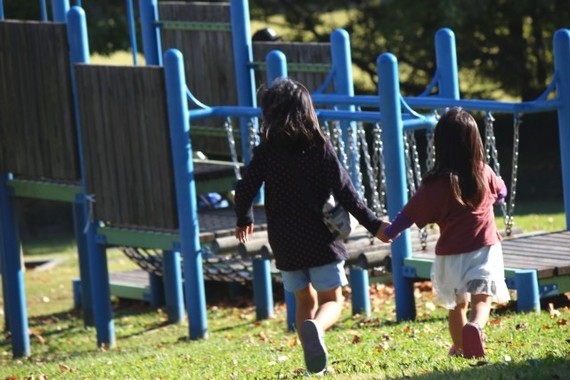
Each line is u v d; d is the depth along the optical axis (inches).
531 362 920.3
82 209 1851.6
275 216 978.1
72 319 1971.0
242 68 1764.3
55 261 2573.8
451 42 1574.8
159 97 1488.7
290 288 991.0
